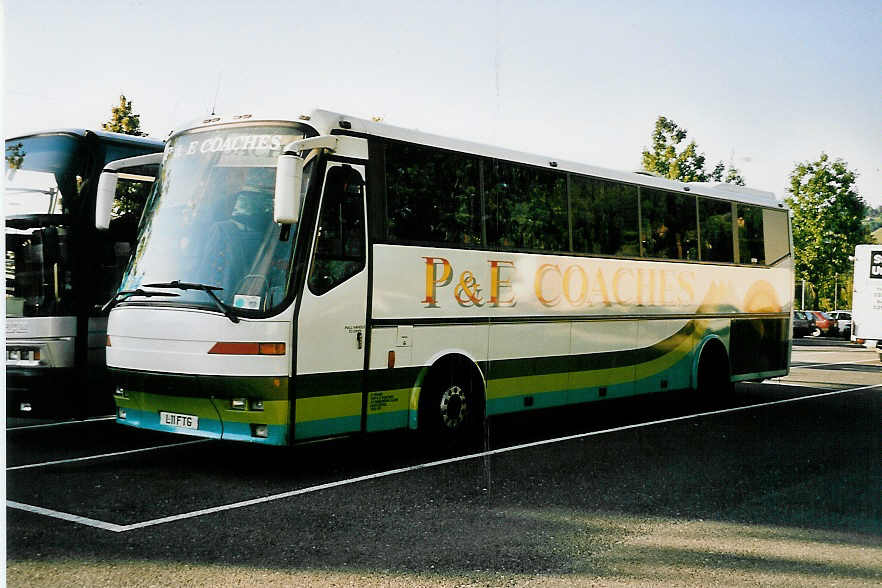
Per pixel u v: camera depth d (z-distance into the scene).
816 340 47.44
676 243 12.53
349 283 7.85
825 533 6.29
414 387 8.53
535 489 7.45
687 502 7.12
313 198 7.58
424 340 8.63
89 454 8.62
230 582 4.87
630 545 5.85
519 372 9.87
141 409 7.82
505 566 5.31
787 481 8.05
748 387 17.75
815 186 51.44
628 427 11.32
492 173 9.65
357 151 8.09
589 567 5.34
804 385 18.27
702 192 13.15
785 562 5.57
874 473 8.52
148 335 7.62
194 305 7.39
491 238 9.55
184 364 7.36
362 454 8.97
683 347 12.61
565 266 10.55
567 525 6.31
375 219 8.19
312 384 7.48
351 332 7.86
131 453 8.71
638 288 11.75
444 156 9.05
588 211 11.02
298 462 8.46
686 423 11.77
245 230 7.59
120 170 8.85
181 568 5.09
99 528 5.88
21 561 5.15
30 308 9.10
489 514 6.55
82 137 9.57
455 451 9.09
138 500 6.71
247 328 7.19
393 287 8.31
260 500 6.80
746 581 5.17
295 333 7.32
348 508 6.62
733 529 6.32
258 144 7.86
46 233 9.14
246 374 7.16
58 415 9.13
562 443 9.89
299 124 7.82
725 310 13.46
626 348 11.52
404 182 8.55
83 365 9.32
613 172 11.54
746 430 11.20
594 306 10.98
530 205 10.14
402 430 8.64
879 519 6.72
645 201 12.00
